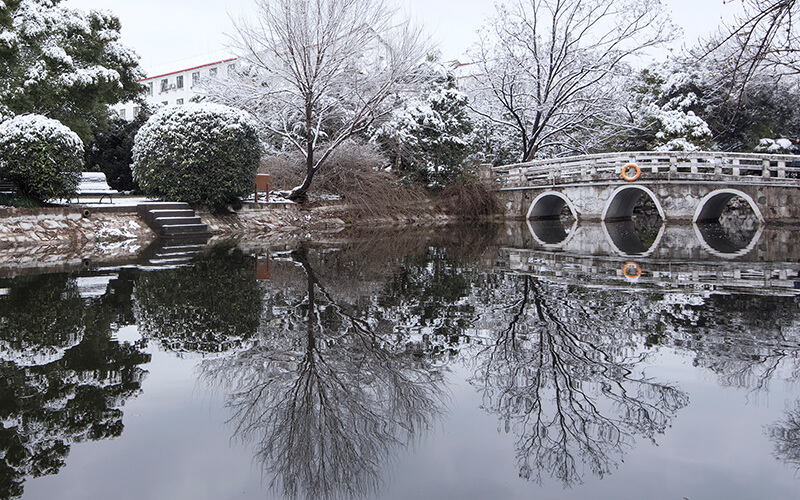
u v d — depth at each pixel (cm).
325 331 414
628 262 821
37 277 645
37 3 1634
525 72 2231
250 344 380
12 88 1497
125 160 2050
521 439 245
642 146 2488
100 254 886
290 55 1392
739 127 2556
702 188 1700
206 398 288
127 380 312
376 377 318
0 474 214
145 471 216
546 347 373
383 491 202
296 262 809
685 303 507
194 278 648
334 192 1769
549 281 643
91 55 1789
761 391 293
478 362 343
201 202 1310
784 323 429
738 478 210
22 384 304
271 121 1605
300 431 252
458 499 197
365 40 1466
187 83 4134
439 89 2038
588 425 257
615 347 372
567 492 199
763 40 543
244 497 198
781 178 1545
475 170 2169
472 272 719
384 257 888
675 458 226
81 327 421
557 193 2019
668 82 2769
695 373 320
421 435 248
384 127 1812
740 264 784
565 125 2344
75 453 230
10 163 1002
